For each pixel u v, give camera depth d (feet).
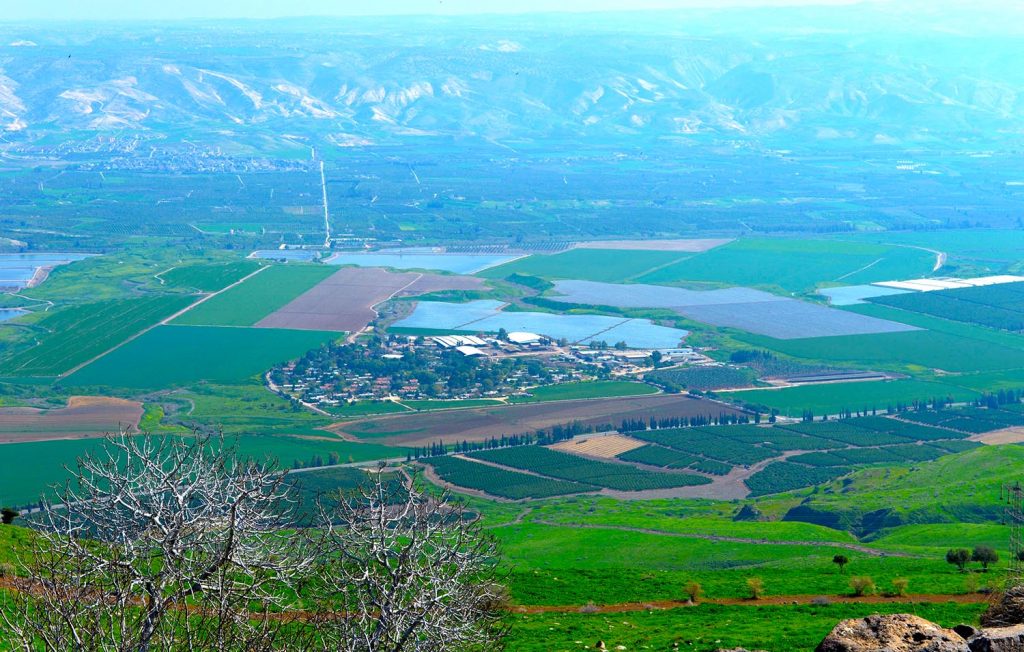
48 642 180.86
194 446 231.91
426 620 198.18
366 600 199.41
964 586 458.91
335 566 205.67
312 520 216.54
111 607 187.11
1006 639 194.70
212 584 187.21
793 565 563.48
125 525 188.75
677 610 425.28
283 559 194.90
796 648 337.11
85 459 209.97
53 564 187.11
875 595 448.65
